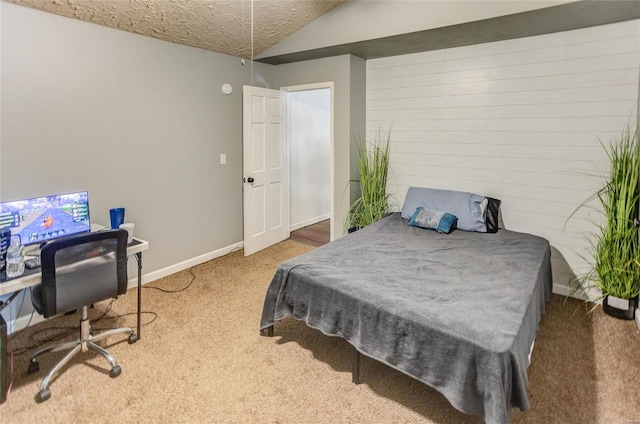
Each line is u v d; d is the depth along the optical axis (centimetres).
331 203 456
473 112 372
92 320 286
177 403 199
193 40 363
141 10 295
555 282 342
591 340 259
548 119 332
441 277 229
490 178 370
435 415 192
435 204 366
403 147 426
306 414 192
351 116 427
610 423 184
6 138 258
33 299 213
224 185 432
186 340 259
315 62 441
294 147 541
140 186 346
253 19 351
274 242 482
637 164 271
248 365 232
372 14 345
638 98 287
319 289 226
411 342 185
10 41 254
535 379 218
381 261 257
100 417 188
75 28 288
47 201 246
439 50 386
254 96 427
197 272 387
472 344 165
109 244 221
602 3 254
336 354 245
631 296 282
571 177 326
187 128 382
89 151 305
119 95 321
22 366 228
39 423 184
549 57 326
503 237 319
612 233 284
